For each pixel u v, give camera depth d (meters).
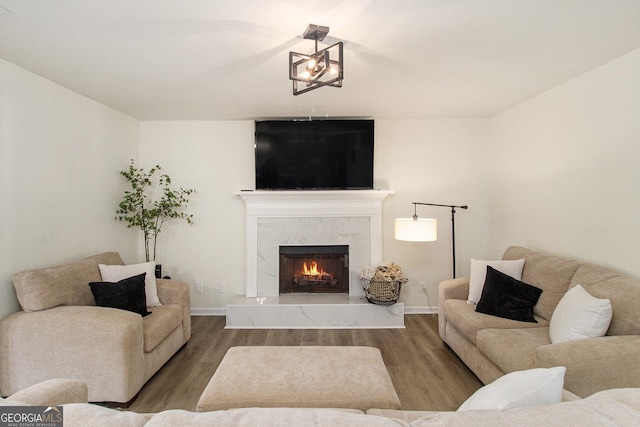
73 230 3.15
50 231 2.88
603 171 2.59
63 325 2.30
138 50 2.29
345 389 1.73
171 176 4.24
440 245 4.29
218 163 4.27
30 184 2.68
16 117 2.56
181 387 2.59
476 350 2.64
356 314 3.83
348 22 1.93
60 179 2.99
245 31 2.04
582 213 2.79
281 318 3.83
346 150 4.09
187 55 2.38
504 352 2.20
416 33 2.07
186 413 0.89
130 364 2.34
